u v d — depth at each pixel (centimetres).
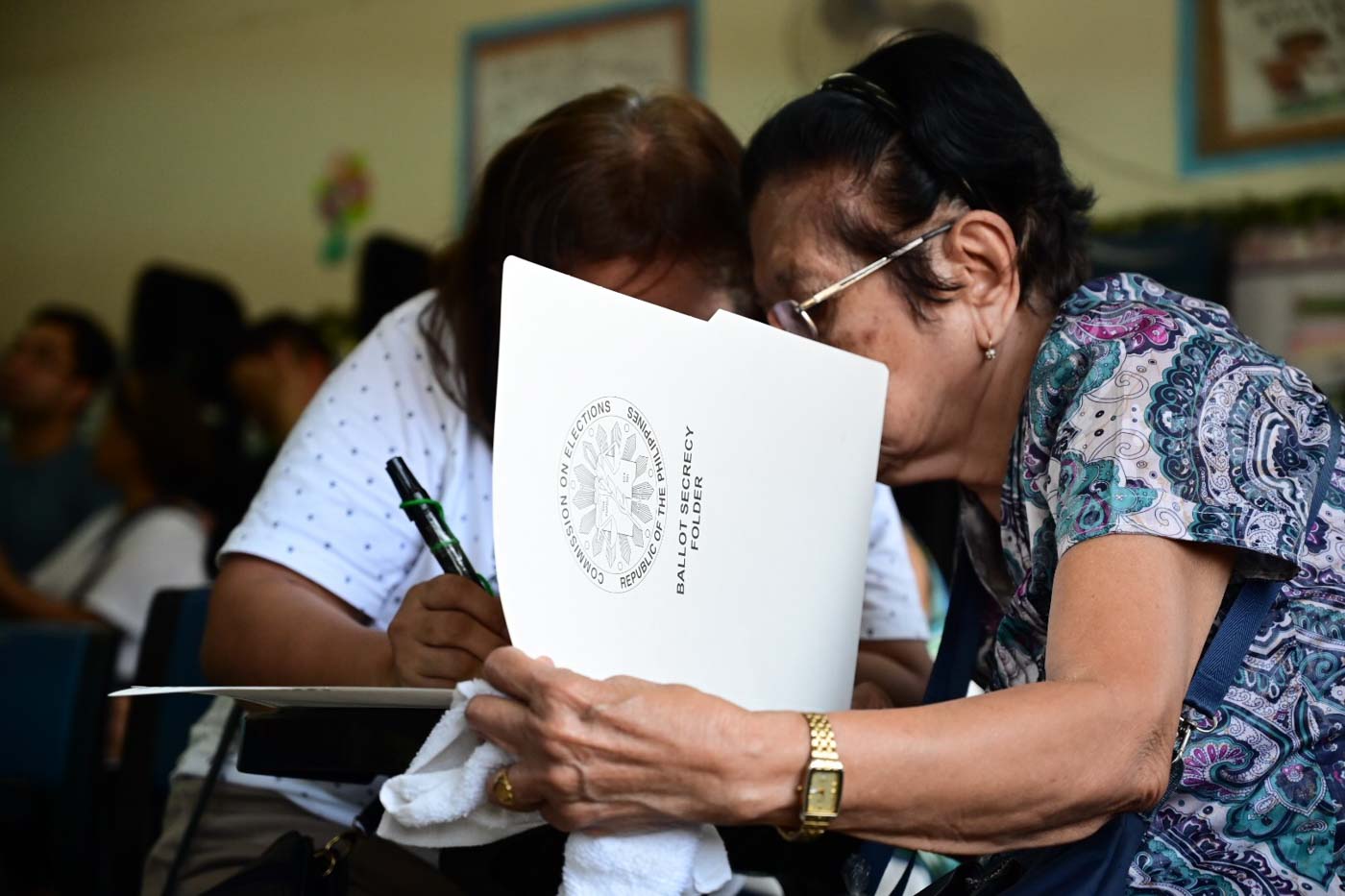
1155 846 108
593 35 526
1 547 533
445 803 95
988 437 129
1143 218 422
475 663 121
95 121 639
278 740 108
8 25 660
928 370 126
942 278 125
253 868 114
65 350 541
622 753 90
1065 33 441
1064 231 130
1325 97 411
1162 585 100
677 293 150
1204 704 106
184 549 363
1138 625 98
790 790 92
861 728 92
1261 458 109
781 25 487
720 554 107
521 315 94
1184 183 426
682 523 105
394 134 571
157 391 387
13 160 657
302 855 114
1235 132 420
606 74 522
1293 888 109
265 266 595
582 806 92
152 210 621
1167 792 108
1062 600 102
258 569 148
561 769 91
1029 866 108
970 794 92
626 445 101
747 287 151
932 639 226
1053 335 116
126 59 632
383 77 573
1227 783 108
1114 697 95
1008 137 126
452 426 157
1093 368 111
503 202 152
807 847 122
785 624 112
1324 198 405
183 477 380
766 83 489
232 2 610
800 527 114
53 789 246
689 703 91
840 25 476
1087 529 103
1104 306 117
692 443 106
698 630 105
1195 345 112
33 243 648
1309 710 110
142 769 192
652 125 154
